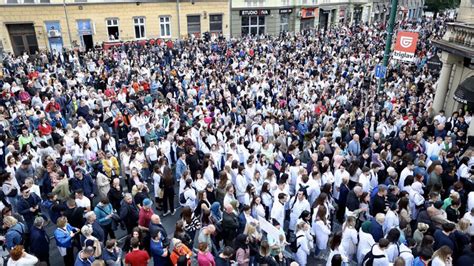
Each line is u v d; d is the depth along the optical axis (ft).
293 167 31.89
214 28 119.65
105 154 33.14
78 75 65.41
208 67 72.74
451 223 22.52
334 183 31.09
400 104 51.44
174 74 66.54
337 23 156.04
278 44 100.27
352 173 30.96
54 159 32.17
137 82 59.98
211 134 38.93
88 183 29.40
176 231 23.02
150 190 36.19
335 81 65.16
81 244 22.85
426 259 20.25
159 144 38.11
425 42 102.73
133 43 96.32
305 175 28.86
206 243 21.52
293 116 47.32
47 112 46.75
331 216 29.14
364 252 22.66
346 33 121.70
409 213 26.76
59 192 26.89
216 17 118.73
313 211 26.55
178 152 34.99
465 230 22.81
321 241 25.55
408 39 41.27
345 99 54.65
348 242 23.25
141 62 77.56
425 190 30.37
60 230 22.95
